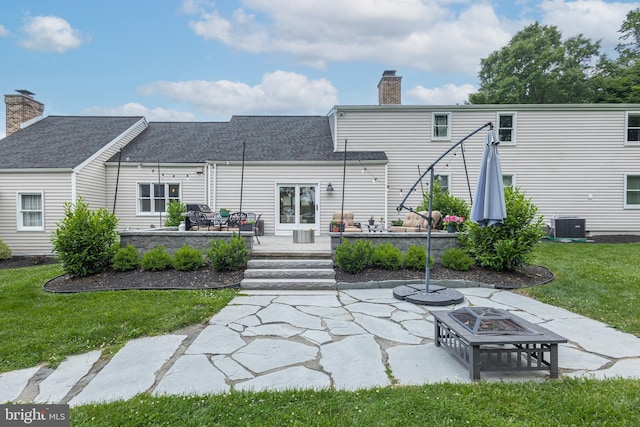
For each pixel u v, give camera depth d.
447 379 3.04
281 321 4.62
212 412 2.55
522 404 2.60
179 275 6.91
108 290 6.20
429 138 13.52
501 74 26.73
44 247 11.46
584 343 3.78
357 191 12.73
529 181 13.46
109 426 2.40
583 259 8.47
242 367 3.30
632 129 13.42
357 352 3.62
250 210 12.79
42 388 2.99
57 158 12.01
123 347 3.84
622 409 2.50
